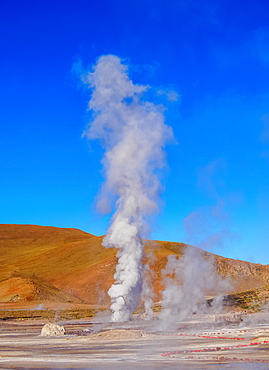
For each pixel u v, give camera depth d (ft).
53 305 309.63
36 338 124.16
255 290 260.01
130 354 81.66
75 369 64.85
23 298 327.26
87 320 199.72
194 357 75.20
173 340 105.50
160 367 65.16
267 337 100.48
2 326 181.68
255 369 61.93
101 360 74.38
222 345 92.43
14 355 84.07
